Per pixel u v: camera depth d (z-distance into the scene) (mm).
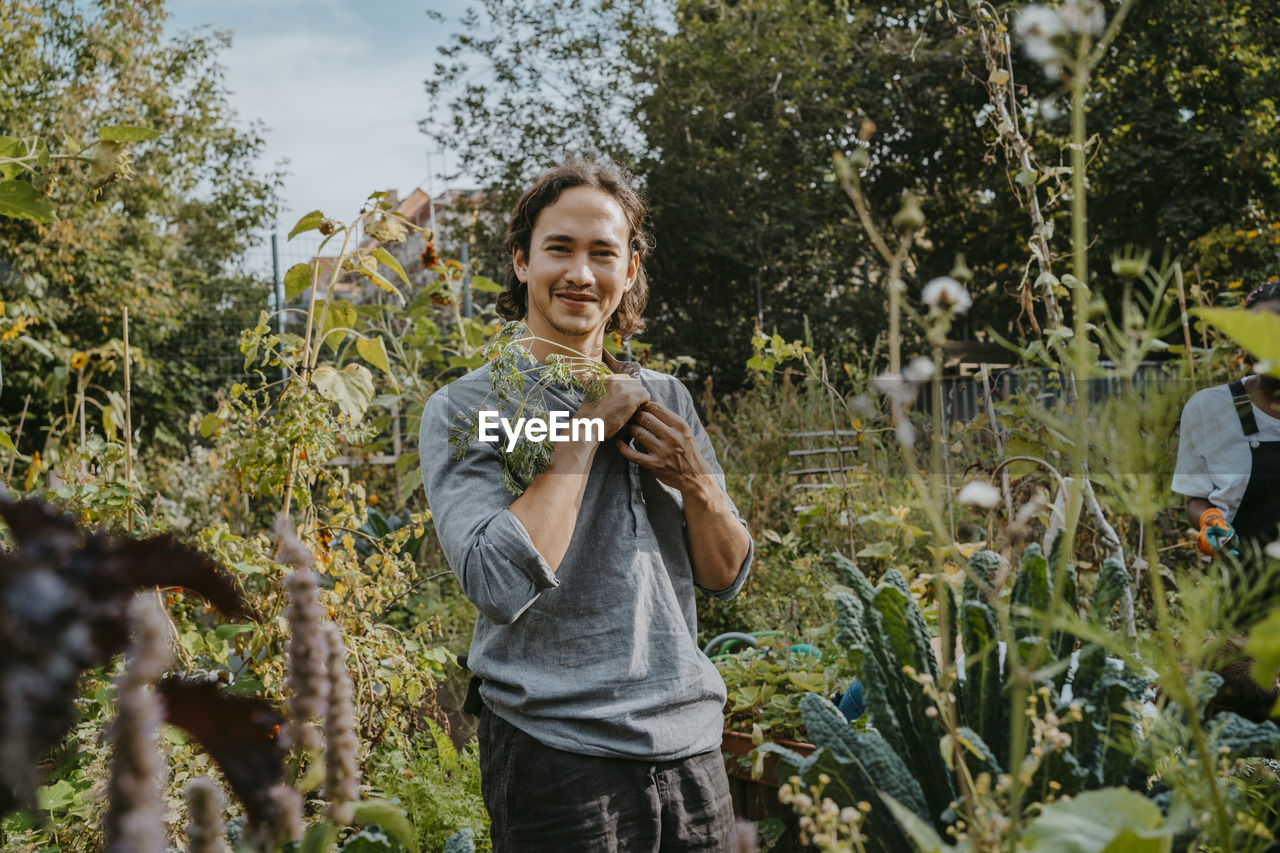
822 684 2441
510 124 14406
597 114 14305
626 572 1437
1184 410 2150
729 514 1567
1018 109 2387
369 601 2982
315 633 617
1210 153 12625
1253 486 2074
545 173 1600
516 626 1410
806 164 13719
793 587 4008
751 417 6008
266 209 16328
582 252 1513
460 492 1393
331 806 625
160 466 8773
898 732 951
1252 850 752
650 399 1480
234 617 468
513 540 1298
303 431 2646
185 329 11953
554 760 1366
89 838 1689
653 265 13758
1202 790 730
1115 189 12617
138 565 440
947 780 927
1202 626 661
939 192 15102
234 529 3471
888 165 14797
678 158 13484
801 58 13781
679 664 1451
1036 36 634
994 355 9117
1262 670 461
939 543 685
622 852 1367
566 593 1407
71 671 355
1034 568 948
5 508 416
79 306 10305
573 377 1449
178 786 1812
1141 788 869
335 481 2838
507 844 1411
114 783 409
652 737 1380
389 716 2662
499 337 1520
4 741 335
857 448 4070
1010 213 13625
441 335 4941
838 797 901
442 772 2619
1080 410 636
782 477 5211
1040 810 783
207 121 14531
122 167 2029
